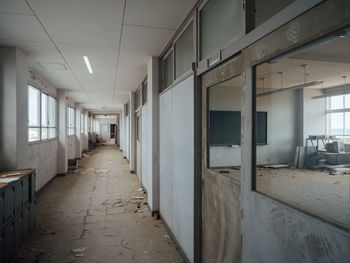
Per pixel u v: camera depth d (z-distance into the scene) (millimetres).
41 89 5340
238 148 2201
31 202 3184
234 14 1616
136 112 7395
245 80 1443
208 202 2088
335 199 1244
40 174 5359
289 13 1059
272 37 1187
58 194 5195
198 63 2199
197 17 2217
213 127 2145
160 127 3717
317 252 927
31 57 3717
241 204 1507
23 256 2615
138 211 4094
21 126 3396
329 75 4020
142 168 5703
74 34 2850
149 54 3641
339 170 2328
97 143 21406
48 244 2900
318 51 1979
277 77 4227
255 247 1347
